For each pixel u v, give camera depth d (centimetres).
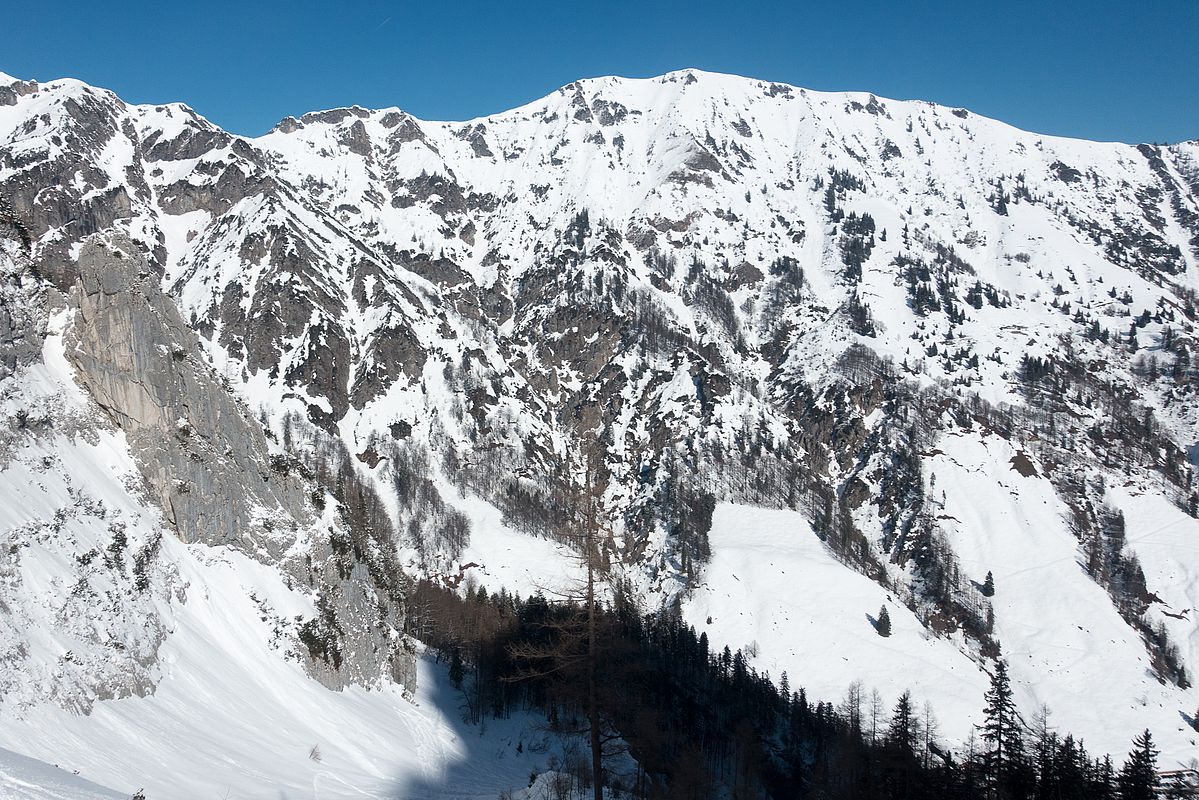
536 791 4819
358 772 4959
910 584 19688
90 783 2889
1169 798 9588
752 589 17550
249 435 6950
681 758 6325
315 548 7031
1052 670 17075
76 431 5200
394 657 7519
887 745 8244
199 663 4900
